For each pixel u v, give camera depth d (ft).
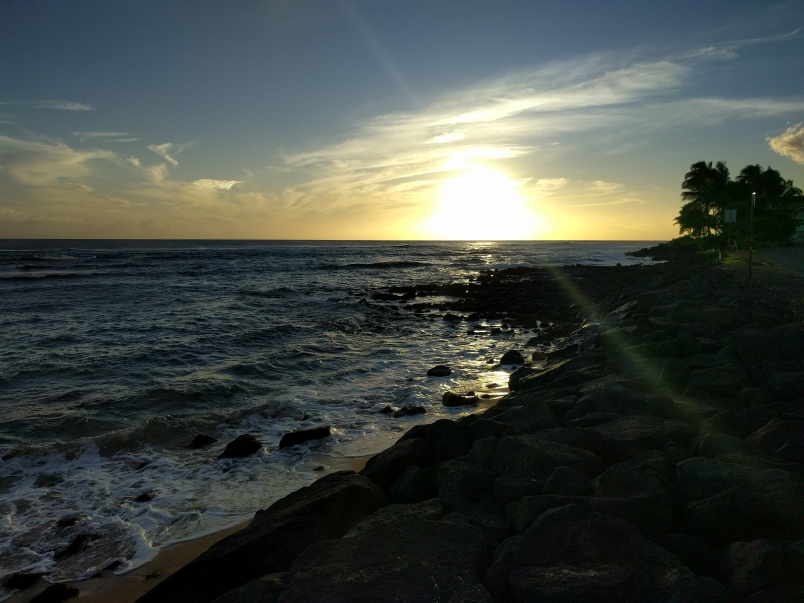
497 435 19.98
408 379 41.88
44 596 15.87
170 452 27.58
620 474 14.06
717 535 11.93
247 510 21.21
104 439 28.02
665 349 29.71
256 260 233.14
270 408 33.71
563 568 10.70
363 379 42.32
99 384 40.42
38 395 37.47
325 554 12.00
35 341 56.49
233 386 39.45
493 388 38.81
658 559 10.93
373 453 26.73
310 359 49.34
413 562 11.25
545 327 70.33
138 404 35.55
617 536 11.46
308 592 10.52
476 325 72.13
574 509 12.15
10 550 18.75
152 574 17.21
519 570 10.78
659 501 12.79
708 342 29.76
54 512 21.36
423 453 19.34
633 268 150.00
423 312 86.28
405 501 16.60
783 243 157.69
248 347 55.11
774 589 9.30
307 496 16.65
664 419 19.22
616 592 9.98
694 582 9.83
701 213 197.47
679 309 43.91
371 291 117.60
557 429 18.06
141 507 21.57
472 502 14.87
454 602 9.88
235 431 30.42
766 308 39.40
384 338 62.28
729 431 17.44
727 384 22.48
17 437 29.66
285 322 72.18
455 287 119.85
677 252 213.46
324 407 34.47
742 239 153.07
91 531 19.81
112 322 69.31
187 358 49.52
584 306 81.10
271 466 25.38
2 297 94.53
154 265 187.11
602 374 28.02
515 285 122.62
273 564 13.43
